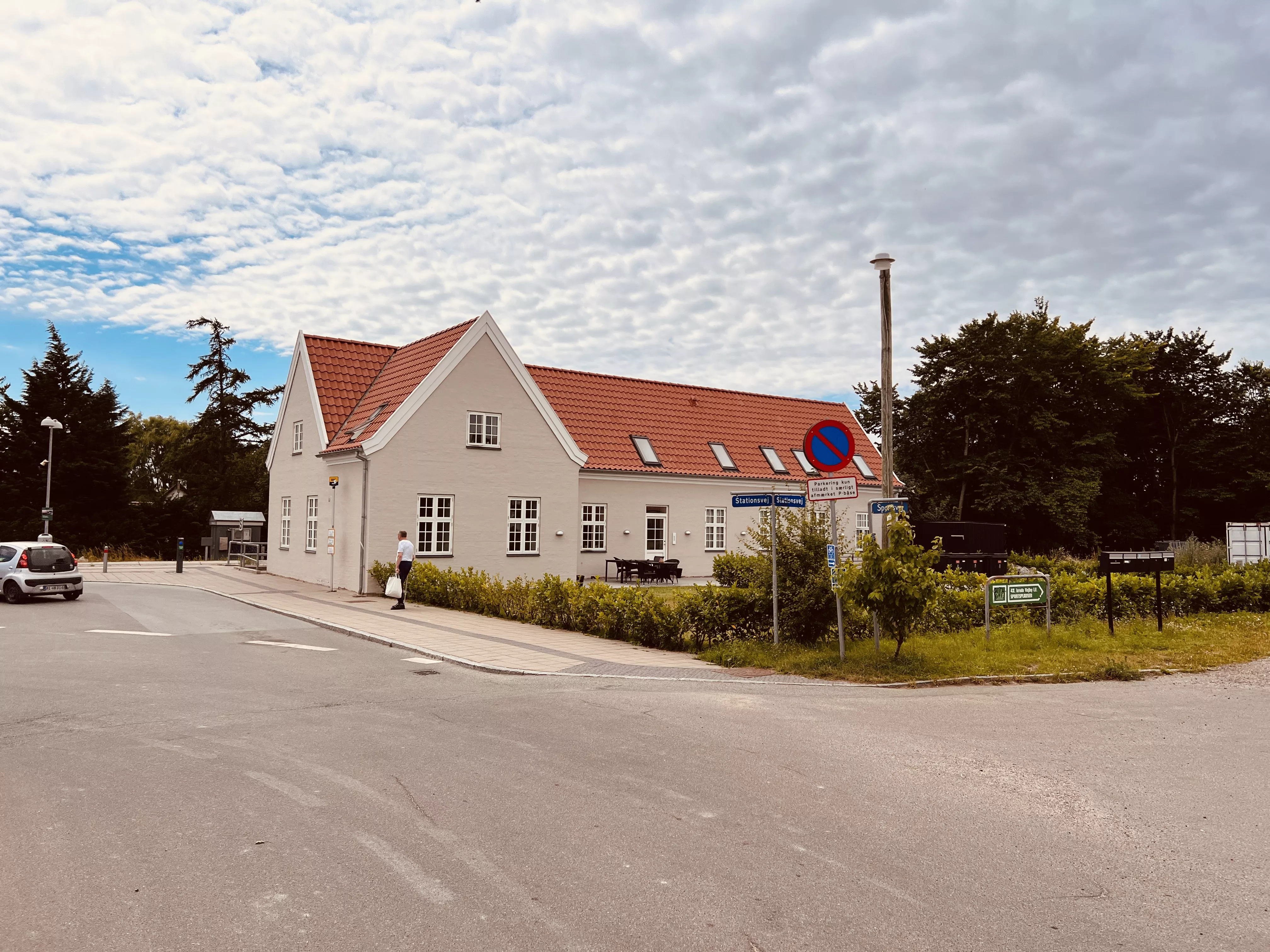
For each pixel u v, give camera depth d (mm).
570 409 33188
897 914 4160
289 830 5242
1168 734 8031
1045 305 45938
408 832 5215
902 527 11453
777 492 12789
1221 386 46781
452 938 3852
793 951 3777
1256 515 45875
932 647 12438
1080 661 11773
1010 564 23750
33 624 16234
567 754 7066
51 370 46562
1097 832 5379
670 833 5227
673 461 33312
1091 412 43625
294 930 3928
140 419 67500
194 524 51094
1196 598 16891
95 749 7184
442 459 24016
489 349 25062
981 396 41688
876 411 48531
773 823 5457
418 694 9734
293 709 8867
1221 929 4055
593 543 31031
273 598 21625
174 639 14383
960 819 5586
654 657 12625
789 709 9008
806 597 12617
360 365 28125
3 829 5258
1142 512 48812
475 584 18938
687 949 3781
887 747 7426
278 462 29969
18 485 44500
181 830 5234
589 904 4223
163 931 3914
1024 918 4141
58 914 4090
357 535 23047
